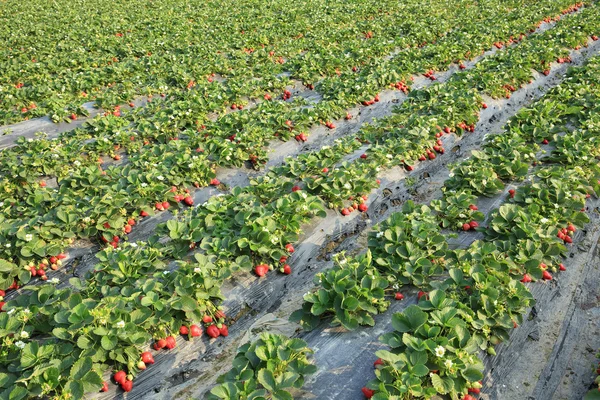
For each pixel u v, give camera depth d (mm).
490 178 8500
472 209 7914
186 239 7094
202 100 12195
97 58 17094
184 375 5598
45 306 5609
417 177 10023
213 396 4762
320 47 17234
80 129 11133
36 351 4910
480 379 4738
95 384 4789
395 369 4539
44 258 7145
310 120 11227
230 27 21219
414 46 18125
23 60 16719
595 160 9234
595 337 6082
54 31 20969
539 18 20734
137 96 13641
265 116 11078
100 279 6402
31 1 28500
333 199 8383
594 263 7211
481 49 16781
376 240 6957
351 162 9680
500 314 5480
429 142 10305
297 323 6238
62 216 7535
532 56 15109
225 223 7430
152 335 5570
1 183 8805
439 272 6352
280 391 4555
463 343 4961
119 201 7949
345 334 5496
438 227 7477
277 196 8398
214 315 6160
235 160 9844
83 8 26281
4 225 7258
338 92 12922
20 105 13359
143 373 5363
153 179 8703
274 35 19828
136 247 7059
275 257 6969
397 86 13625
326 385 4871
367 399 4711
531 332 5949
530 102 13797
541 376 5480
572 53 16844
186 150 9547
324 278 5926
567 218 7473
